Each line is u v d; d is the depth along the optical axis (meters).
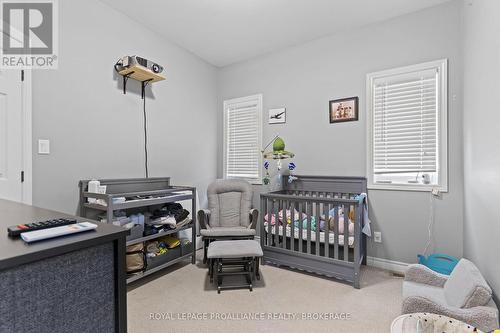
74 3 2.31
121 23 2.69
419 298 1.38
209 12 2.67
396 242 2.71
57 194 2.22
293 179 3.30
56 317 0.60
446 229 2.46
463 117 2.28
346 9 2.59
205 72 3.87
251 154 3.83
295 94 3.38
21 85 2.01
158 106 3.12
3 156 1.92
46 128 2.15
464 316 1.27
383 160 2.80
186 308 1.99
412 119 2.66
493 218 1.38
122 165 2.72
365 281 2.47
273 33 3.08
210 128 3.97
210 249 2.38
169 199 2.65
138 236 2.38
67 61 2.27
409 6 2.53
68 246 0.60
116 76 2.66
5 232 0.70
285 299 2.13
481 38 1.61
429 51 2.54
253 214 2.96
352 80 2.97
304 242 2.77
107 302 0.70
